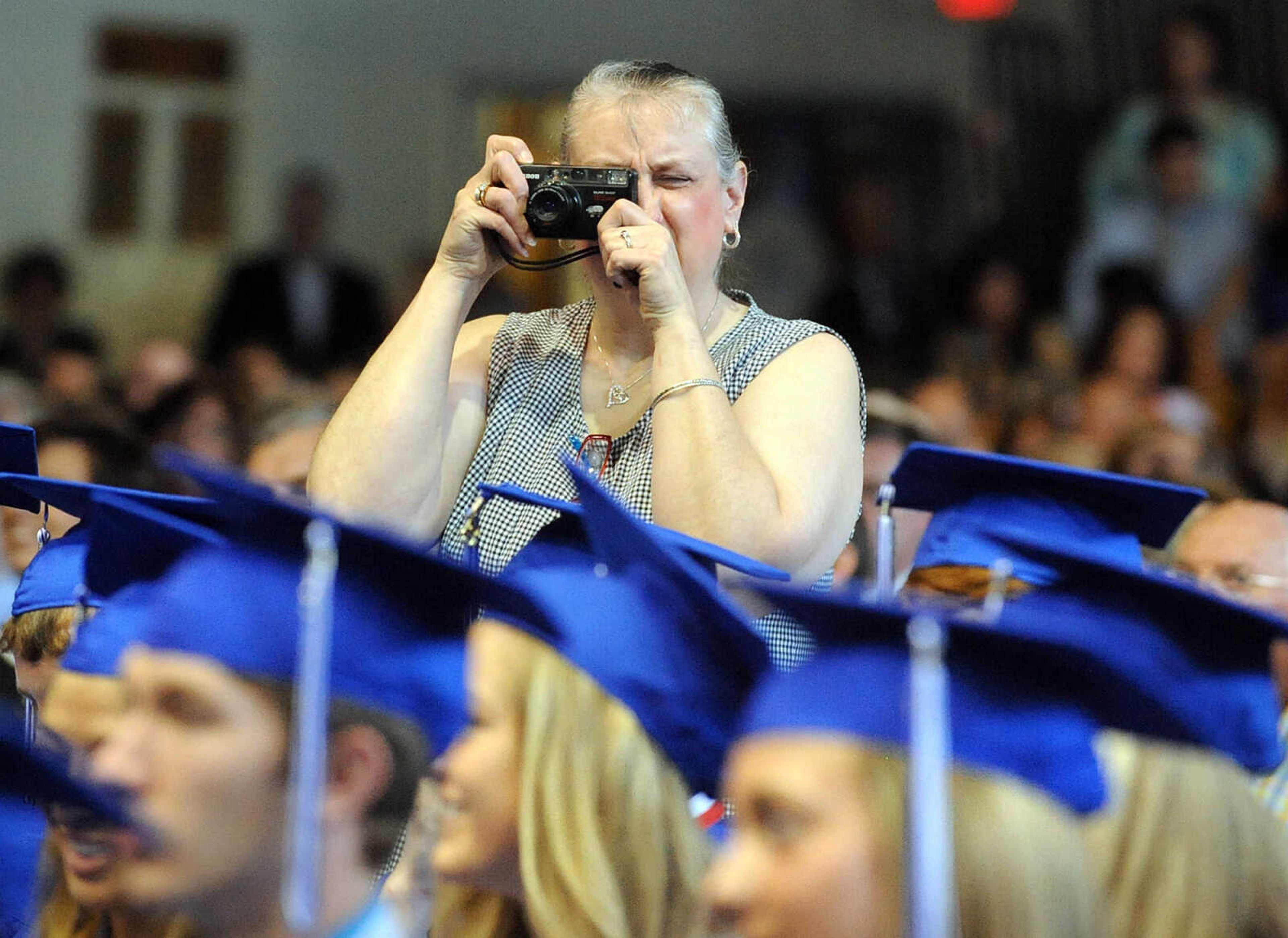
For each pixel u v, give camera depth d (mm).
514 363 10055
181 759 6289
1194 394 25328
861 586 12438
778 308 32625
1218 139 29844
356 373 27562
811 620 6383
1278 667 10336
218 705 6312
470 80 33406
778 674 6230
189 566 6730
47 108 32875
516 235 9672
